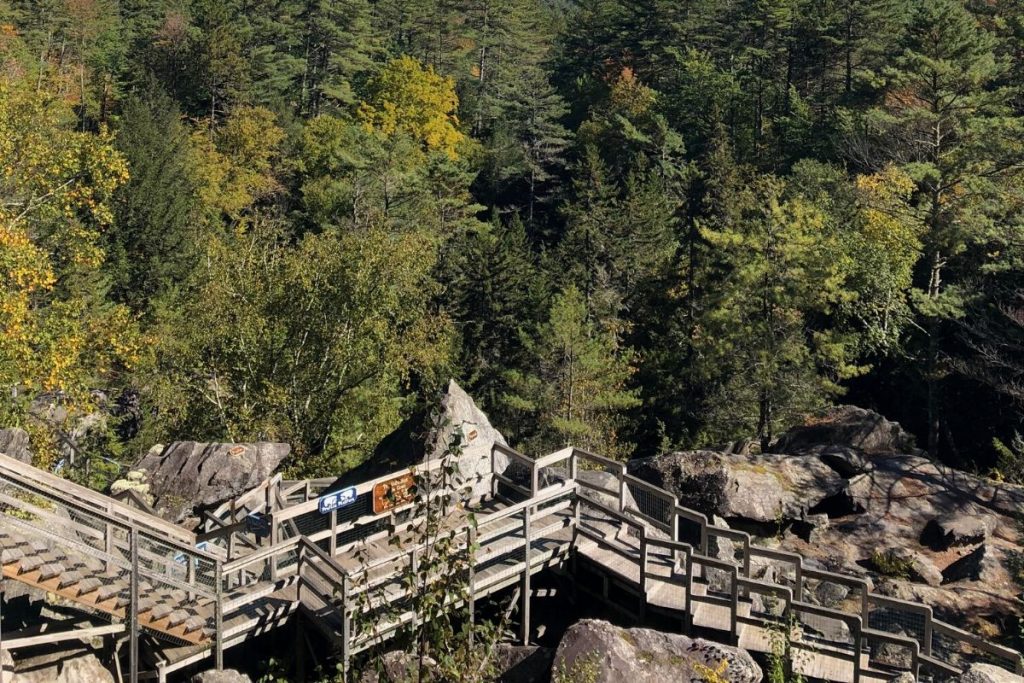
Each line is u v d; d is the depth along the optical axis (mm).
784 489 21812
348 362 32219
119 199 53000
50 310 27766
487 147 86375
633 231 56406
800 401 33875
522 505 15758
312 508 14797
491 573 15453
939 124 38406
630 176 62562
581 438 39250
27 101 26938
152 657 13328
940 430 40688
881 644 15992
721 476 21797
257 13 101438
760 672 12984
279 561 15383
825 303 35000
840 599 18500
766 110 80625
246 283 32250
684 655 13078
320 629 13883
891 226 37125
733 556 18031
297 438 30906
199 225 57312
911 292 35594
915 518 21875
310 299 31734
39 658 12523
